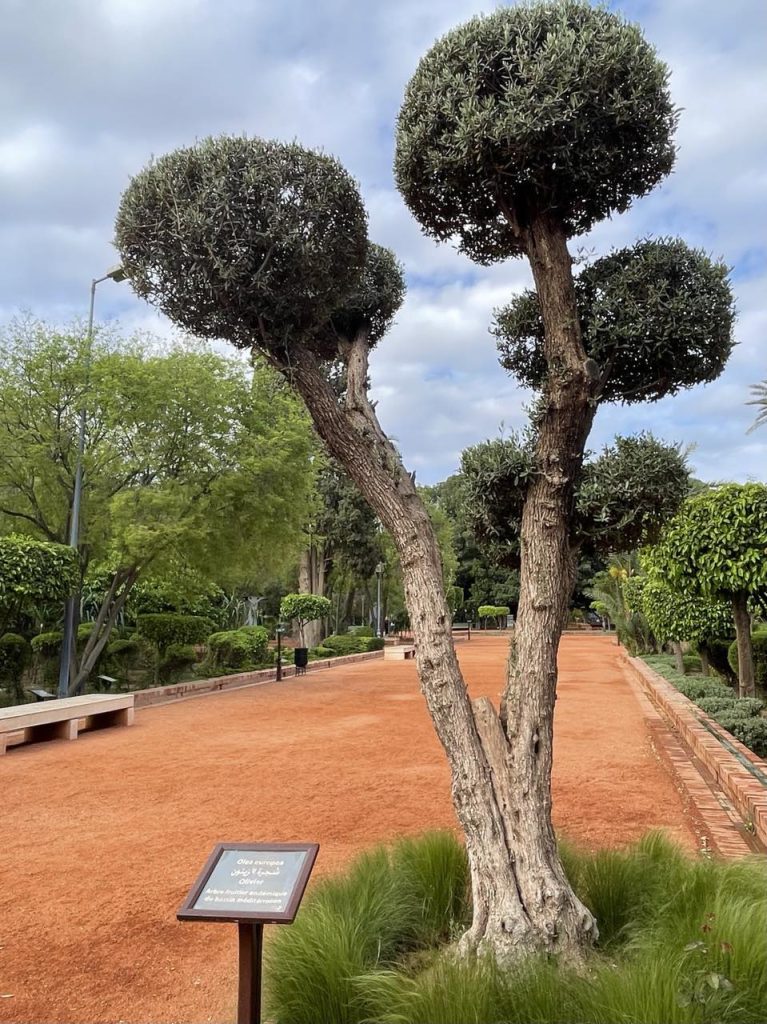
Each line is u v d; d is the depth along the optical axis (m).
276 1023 3.00
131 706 11.51
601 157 3.77
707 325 3.94
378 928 3.44
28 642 17.27
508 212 4.04
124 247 4.16
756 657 13.37
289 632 40.59
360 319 4.85
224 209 3.80
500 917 3.24
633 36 3.64
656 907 3.50
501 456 3.77
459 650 31.72
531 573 3.71
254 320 4.11
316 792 6.94
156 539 13.84
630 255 4.25
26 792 7.17
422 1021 2.72
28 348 13.80
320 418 4.00
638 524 3.85
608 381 4.26
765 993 2.71
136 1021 3.11
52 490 14.35
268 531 16.08
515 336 4.72
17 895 4.50
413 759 8.43
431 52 3.93
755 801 5.51
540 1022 2.66
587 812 6.14
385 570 34.81
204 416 14.52
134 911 4.24
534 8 3.80
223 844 3.06
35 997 3.31
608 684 16.64
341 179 4.11
